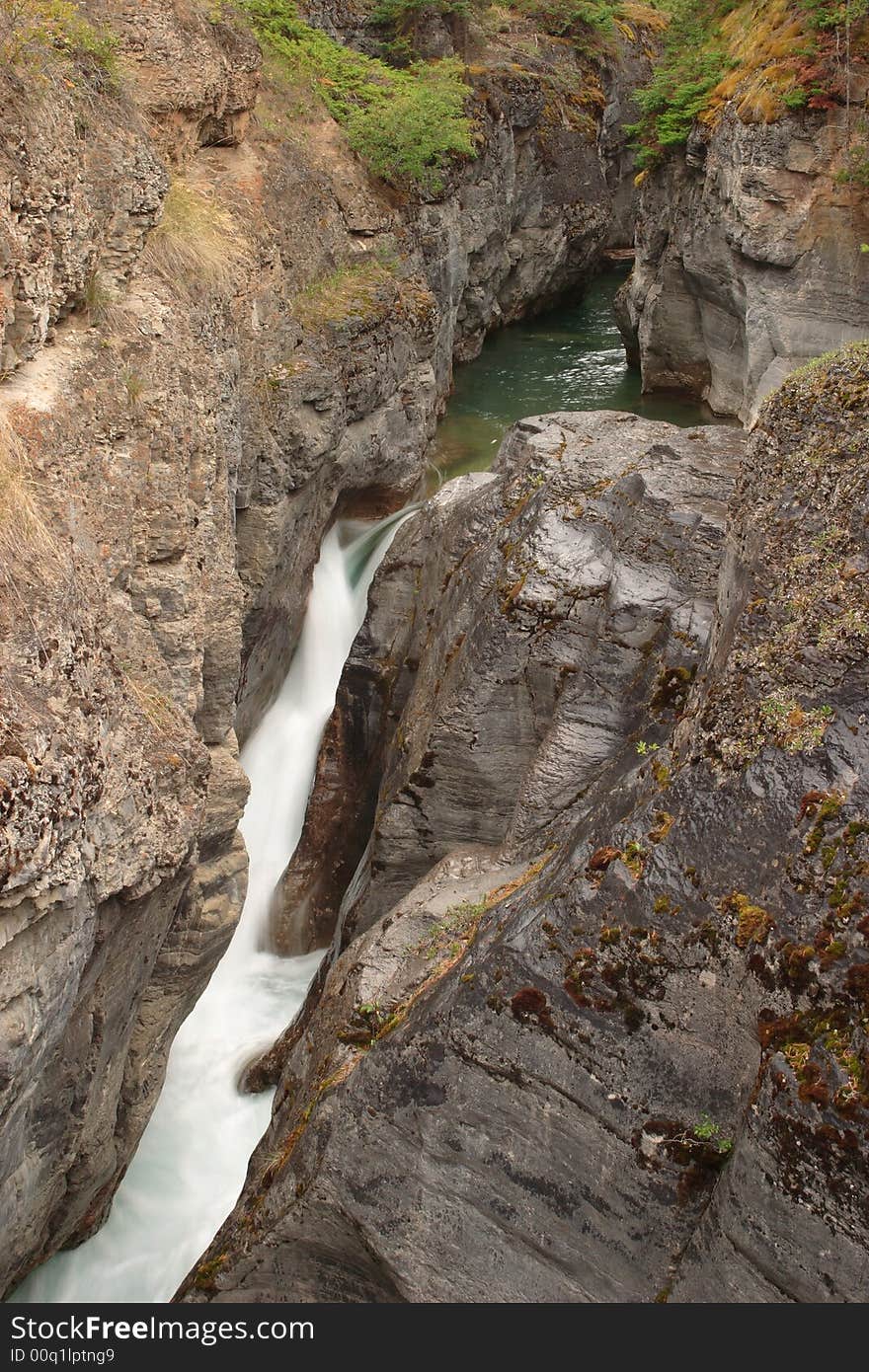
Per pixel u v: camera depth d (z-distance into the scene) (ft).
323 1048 31.30
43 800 20.51
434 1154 24.26
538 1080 23.25
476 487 46.06
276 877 47.57
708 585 33.24
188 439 32.14
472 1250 23.81
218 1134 37.52
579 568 35.65
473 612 38.68
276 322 49.49
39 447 25.08
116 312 30.81
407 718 41.14
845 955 20.07
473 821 37.52
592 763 33.09
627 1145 22.27
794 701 22.09
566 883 24.06
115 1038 28.68
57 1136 26.58
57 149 27.30
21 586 22.25
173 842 26.89
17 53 26.94
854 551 22.26
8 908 19.67
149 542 30.42
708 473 36.94
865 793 20.85
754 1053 21.31
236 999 43.27
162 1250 33.78
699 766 23.20
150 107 45.96
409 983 29.84
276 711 52.75
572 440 41.52
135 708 26.71
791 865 21.17
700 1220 21.38
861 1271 18.92
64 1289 32.24
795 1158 19.53
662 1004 22.27
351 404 56.70
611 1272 22.31
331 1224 25.84
